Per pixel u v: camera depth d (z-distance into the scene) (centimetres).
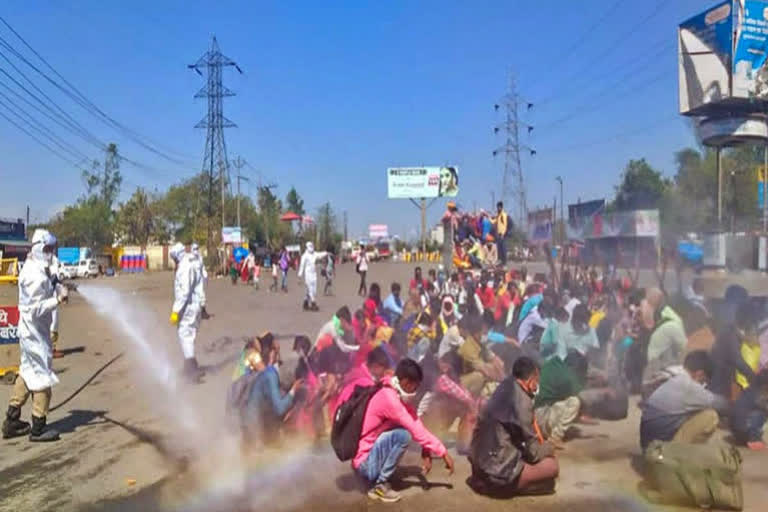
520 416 540
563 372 672
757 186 2819
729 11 1465
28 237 5959
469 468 618
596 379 778
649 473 548
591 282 1425
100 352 1287
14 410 726
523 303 1112
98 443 705
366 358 731
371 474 541
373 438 547
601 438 706
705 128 1593
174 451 677
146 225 7769
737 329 689
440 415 698
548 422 665
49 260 720
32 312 700
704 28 1524
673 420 569
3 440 718
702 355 575
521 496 546
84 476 605
